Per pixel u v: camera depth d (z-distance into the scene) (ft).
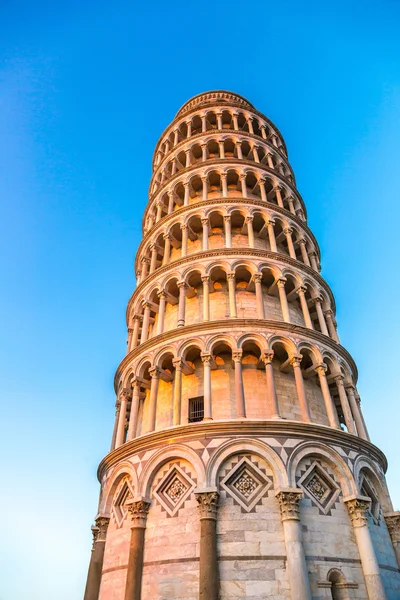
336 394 95.86
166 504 68.23
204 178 120.06
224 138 133.18
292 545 59.82
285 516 62.34
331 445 72.74
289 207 123.65
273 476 66.85
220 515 63.72
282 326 85.40
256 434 69.82
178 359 82.02
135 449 76.23
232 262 97.04
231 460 68.54
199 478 66.39
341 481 70.64
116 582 67.36
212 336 83.35
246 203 111.14
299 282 99.40
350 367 95.55
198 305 98.48
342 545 64.54
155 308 103.09
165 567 62.49
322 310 103.45
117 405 97.09
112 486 78.28
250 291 99.04
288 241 109.50
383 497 76.79
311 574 59.67
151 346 89.30
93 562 73.87
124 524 72.43
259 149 135.54
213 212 110.11
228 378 84.69
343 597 59.98
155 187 142.20
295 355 82.69
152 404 81.25
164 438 72.79
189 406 83.87
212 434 70.33
